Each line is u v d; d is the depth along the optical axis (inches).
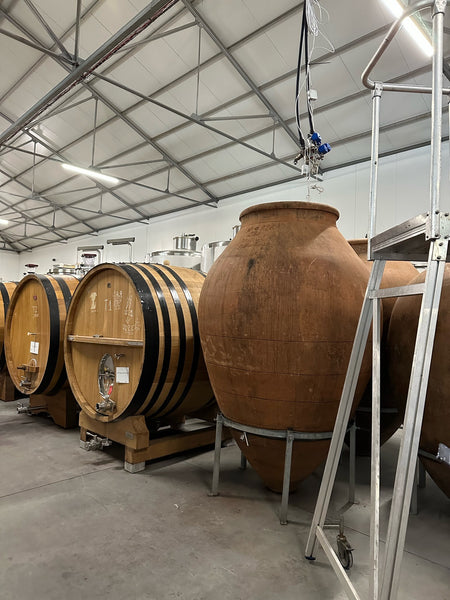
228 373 110.3
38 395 204.5
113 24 307.0
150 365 133.5
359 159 374.6
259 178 445.7
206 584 82.3
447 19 236.4
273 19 275.9
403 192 345.7
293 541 99.3
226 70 322.0
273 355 103.1
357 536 103.2
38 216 716.0
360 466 155.6
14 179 597.0
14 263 936.3
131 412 139.3
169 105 374.0
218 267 117.8
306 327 102.1
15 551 91.4
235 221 491.8
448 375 94.4
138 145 442.9
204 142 411.8
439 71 63.1
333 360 103.3
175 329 139.7
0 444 164.9
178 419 177.8
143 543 96.0
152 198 553.0
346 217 384.8
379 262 85.4
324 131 351.9
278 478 120.6
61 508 111.9
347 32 267.9
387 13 250.2
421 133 327.9
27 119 366.9
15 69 379.6
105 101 387.5
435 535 106.2
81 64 275.6
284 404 105.7
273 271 105.6
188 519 108.3
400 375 112.6
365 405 145.7
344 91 309.6
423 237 71.9
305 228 112.8
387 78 290.8
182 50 316.8
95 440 151.3
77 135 455.8
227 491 126.6
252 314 104.6
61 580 82.1
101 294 157.9
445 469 103.2
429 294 62.7
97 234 719.7
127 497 120.0
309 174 141.0
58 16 311.1
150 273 150.5
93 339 151.2
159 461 151.2
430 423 100.2
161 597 78.3
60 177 558.9
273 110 343.3
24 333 201.8
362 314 86.4
